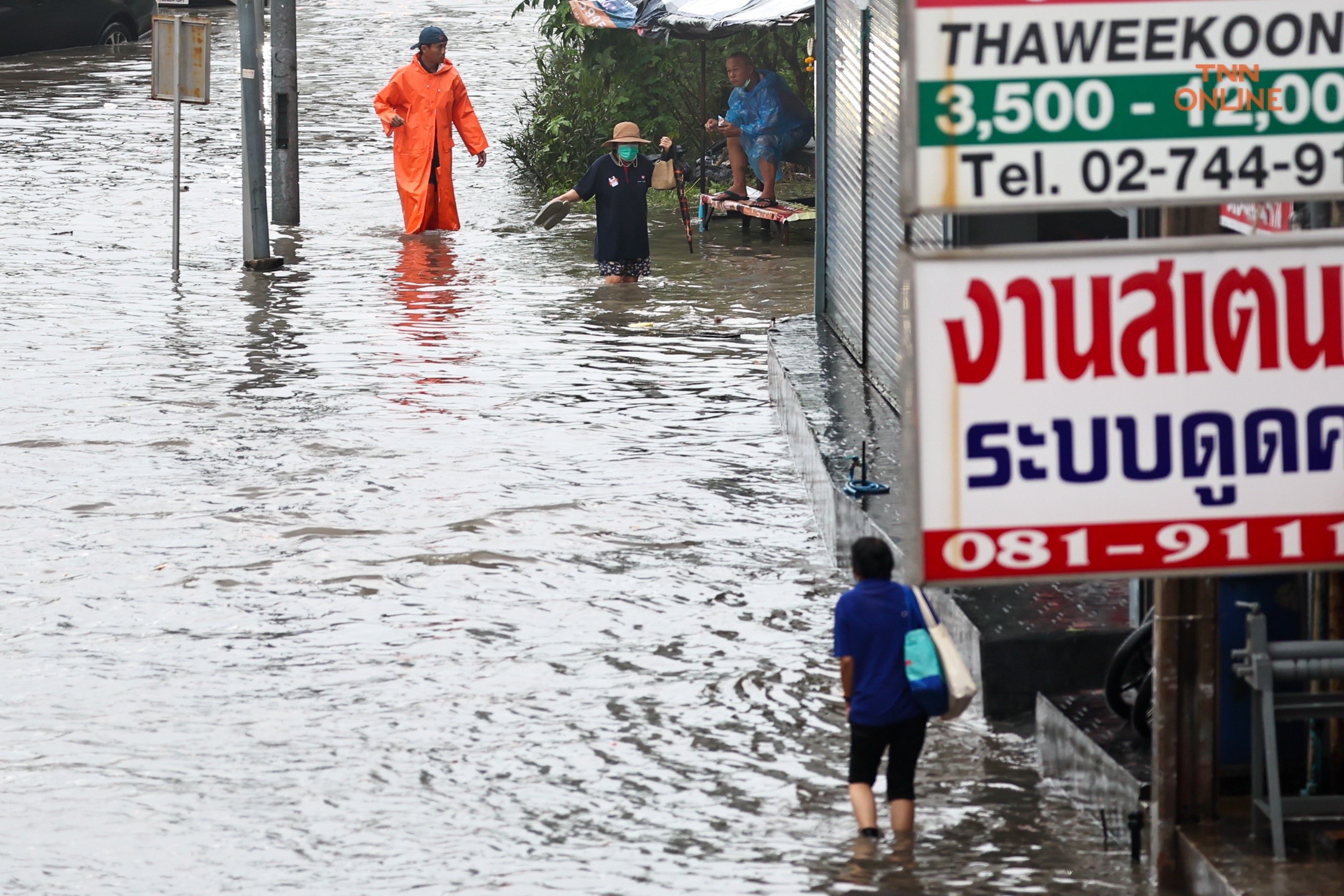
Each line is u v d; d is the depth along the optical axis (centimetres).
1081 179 1838
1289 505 1852
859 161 4175
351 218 7112
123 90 10475
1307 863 1975
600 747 2497
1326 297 1825
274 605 3050
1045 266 1809
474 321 5325
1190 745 2056
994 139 1823
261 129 6059
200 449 3969
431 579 3170
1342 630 2131
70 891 2078
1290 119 1842
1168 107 1834
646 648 2862
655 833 2233
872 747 2217
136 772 2408
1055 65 1822
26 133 8938
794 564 3262
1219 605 2091
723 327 5262
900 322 1883
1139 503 1844
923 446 1823
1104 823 2231
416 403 4372
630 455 3950
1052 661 2572
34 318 5306
